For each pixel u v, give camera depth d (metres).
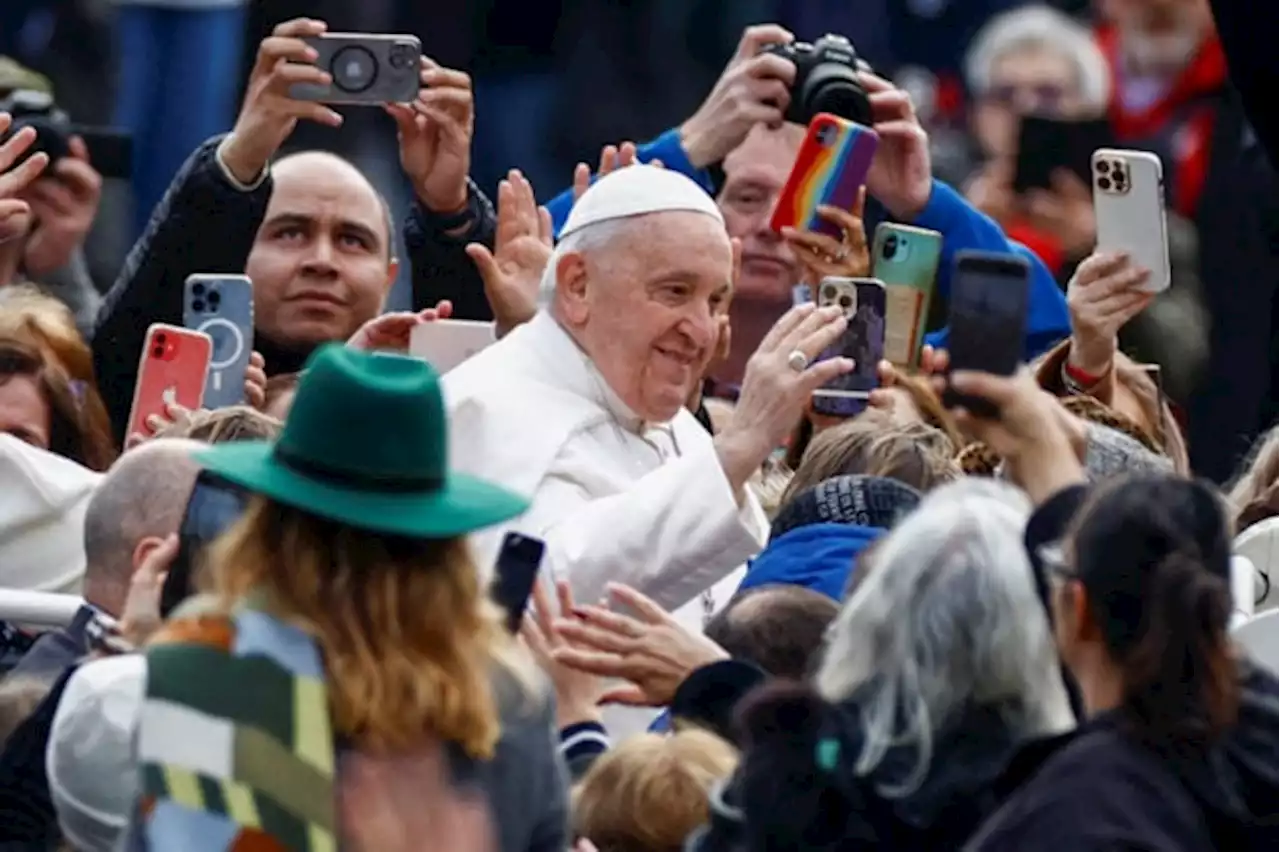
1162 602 16.45
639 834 18.92
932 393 25.91
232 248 27.20
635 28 47.25
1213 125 38.53
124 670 18.95
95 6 44.16
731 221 30.06
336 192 27.78
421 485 16.98
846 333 24.88
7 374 26.30
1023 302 19.56
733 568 23.86
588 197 25.19
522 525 24.39
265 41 27.16
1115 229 26.86
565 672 21.39
